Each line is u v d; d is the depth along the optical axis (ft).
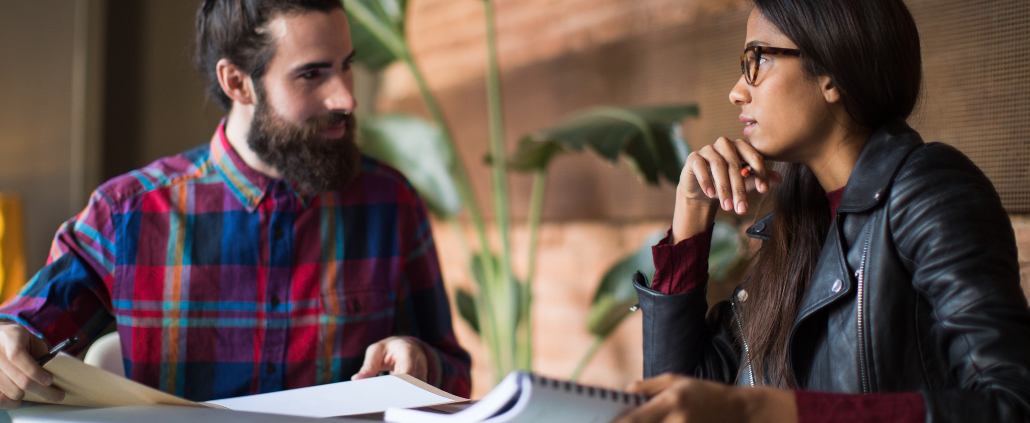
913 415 1.97
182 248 4.04
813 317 2.85
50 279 3.82
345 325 4.16
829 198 2.98
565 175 8.87
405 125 7.90
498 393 1.85
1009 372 2.06
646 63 8.07
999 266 2.28
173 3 9.87
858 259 2.70
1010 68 5.44
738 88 2.92
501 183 7.86
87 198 9.04
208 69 4.20
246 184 4.14
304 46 3.78
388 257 4.38
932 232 2.42
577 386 1.83
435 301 4.53
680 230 3.30
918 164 2.58
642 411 1.85
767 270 3.21
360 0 7.50
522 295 8.03
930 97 5.90
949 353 2.31
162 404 2.68
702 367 3.37
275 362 4.05
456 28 10.11
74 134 9.00
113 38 9.34
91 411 2.61
